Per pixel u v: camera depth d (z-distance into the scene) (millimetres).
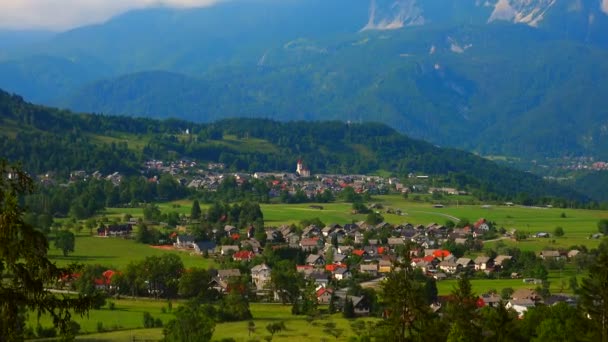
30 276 59281
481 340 133000
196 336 182250
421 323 120062
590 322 128500
